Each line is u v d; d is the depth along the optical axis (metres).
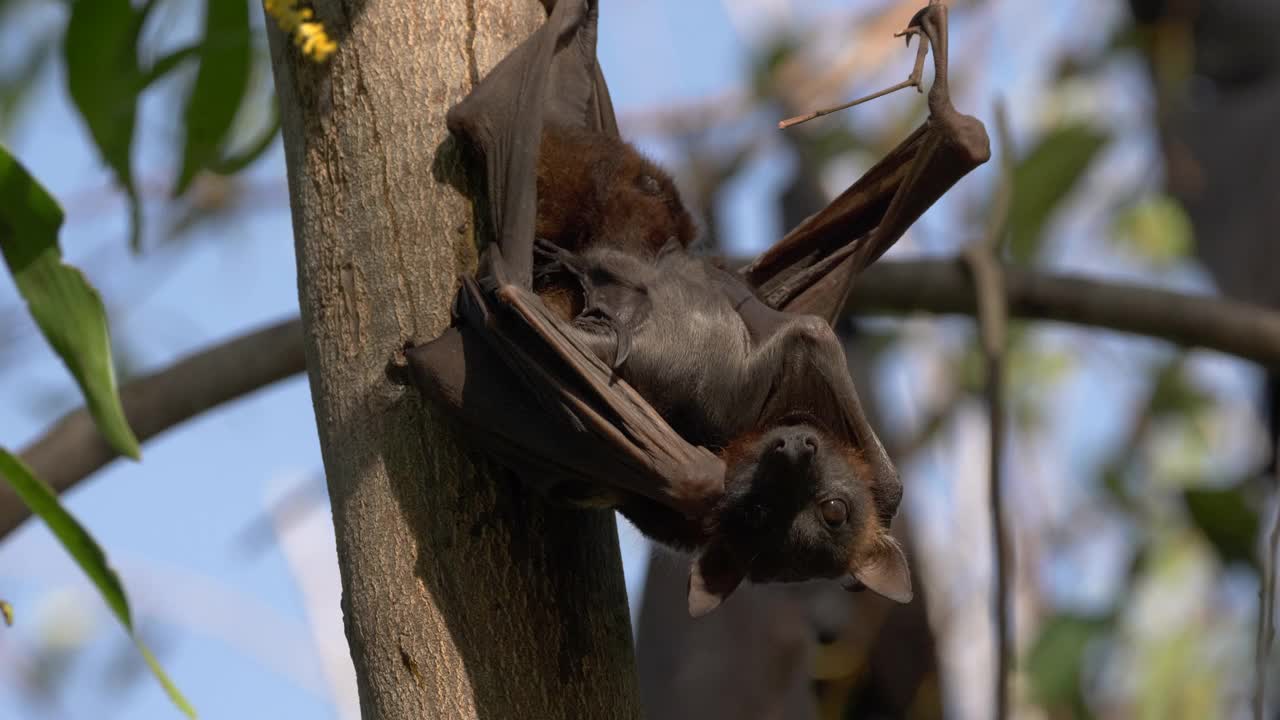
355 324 8.14
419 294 8.15
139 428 12.84
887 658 14.95
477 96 8.37
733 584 9.80
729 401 9.30
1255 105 16.50
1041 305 14.75
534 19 9.06
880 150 19.08
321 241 8.23
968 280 14.06
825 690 14.80
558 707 8.00
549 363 8.22
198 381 12.97
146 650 6.77
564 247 9.67
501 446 8.00
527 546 8.15
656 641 14.84
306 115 8.32
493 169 8.30
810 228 10.23
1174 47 16.77
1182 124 16.88
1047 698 15.64
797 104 18.06
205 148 12.09
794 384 9.55
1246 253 16.34
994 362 11.62
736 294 9.73
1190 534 20.12
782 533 9.55
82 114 11.09
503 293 7.97
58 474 12.31
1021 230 18.30
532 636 8.02
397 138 8.25
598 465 8.29
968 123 9.27
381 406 8.05
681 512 8.89
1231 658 19.44
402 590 7.92
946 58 9.29
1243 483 16.66
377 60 8.30
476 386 7.95
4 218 7.19
